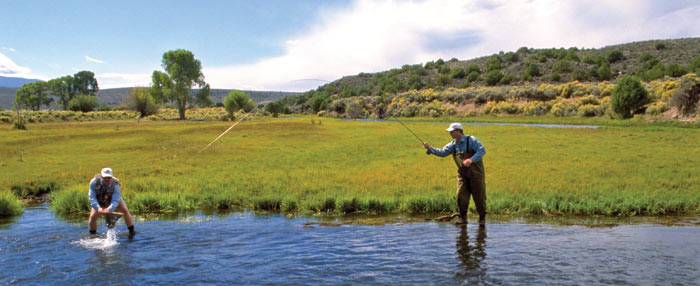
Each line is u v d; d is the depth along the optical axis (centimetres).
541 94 7825
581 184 1191
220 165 1838
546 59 14462
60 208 1015
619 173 1398
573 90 7500
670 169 1460
